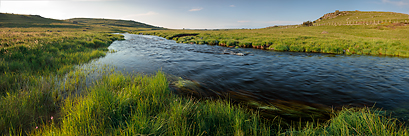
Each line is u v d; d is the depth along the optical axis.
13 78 6.19
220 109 4.00
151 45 25.41
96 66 9.97
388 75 9.05
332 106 5.16
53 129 3.05
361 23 83.44
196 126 3.34
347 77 8.65
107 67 9.82
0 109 3.57
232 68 10.62
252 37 34.59
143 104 4.18
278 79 8.23
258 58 14.78
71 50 14.03
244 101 5.45
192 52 18.27
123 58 13.27
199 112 3.80
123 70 9.27
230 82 7.64
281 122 4.05
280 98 5.80
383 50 18.86
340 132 3.17
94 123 3.22
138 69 9.68
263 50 21.19
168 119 3.39
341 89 6.79
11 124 3.14
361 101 5.56
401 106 5.08
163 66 10.74
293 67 11.06
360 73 9.49
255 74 9.18
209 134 3.21
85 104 3.88
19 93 4.71
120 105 3.99
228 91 6.45
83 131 2.92
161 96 5.07
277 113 4.57
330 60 13.99
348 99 5.74
